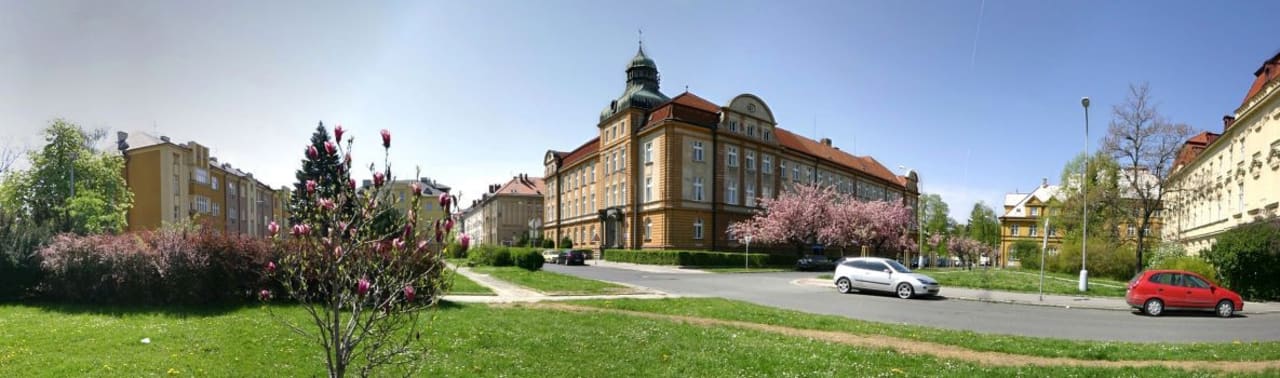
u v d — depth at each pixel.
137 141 56.09
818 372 8.67
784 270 45.28
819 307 19.88
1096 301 22.78
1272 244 23.98
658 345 10.60
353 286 4.87
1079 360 10.20
